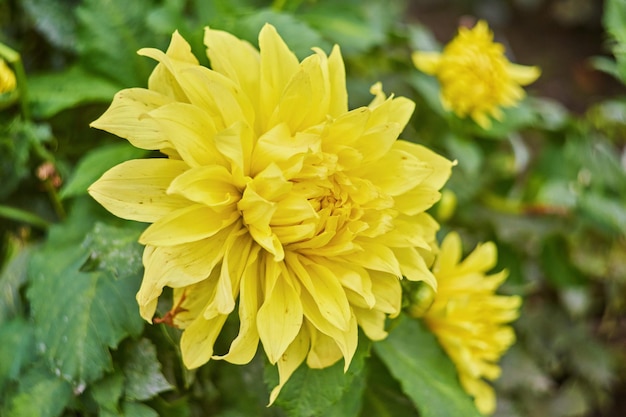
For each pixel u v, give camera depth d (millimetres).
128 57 521
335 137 426
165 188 420
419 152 451
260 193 420
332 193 427
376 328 443
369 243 434
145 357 469
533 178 657
